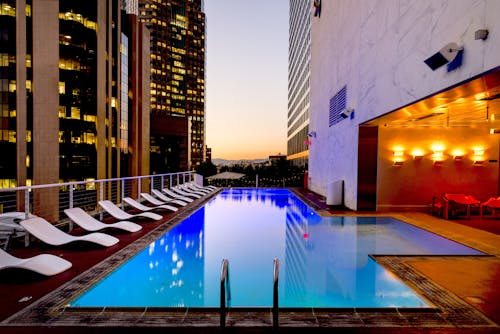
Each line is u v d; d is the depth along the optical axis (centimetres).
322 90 1525
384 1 774
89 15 3744
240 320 285
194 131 12688
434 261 477
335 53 1270
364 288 437
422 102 631
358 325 277
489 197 948
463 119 858
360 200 975
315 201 1261
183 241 707
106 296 395
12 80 3122
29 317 290
